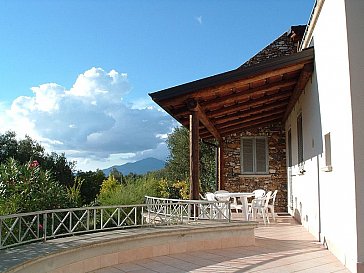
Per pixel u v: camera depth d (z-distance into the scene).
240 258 6.09
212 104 8.30
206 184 18.98
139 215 8.70
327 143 6.68
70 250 4.78
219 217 7.57
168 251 6.35
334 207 6.19
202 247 6.74
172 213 7.55
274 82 8.48
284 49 14.39
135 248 5.90
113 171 17.31
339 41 5.61
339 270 5.31
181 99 7.26
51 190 7.20
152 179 13.04
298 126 10.23
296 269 5.38
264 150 14.09
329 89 6.33
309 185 8.66
